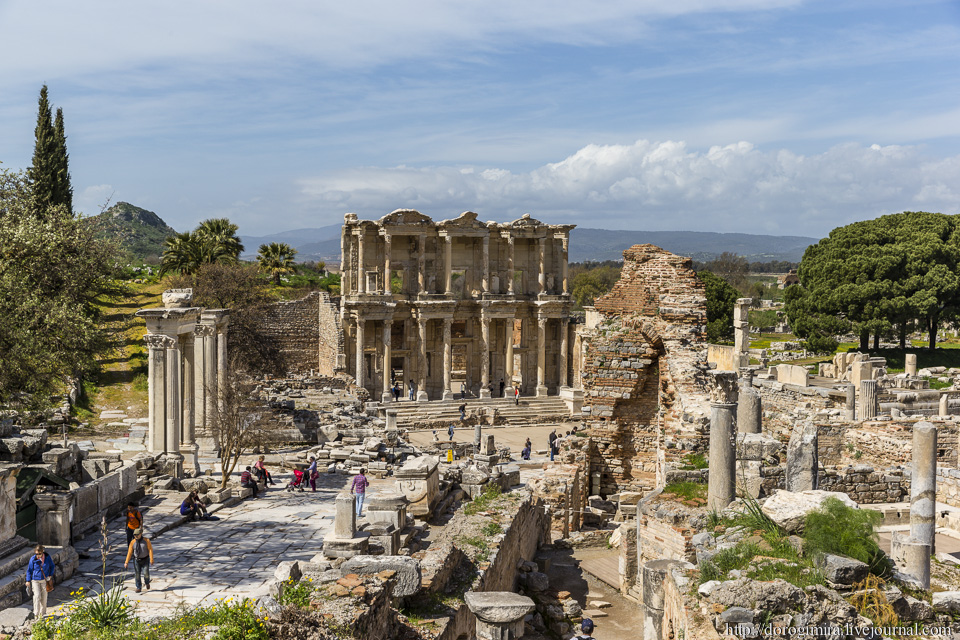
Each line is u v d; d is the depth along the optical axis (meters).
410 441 72.31
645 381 32.28
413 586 17.09
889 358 96.62
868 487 29.36
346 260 92.44
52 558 23.25
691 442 27.94
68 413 53.00
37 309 35.03
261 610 14.12
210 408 45.94
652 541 22.77
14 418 34.53
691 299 30.94
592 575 26.47
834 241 104.50
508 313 95.81
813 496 17.41
